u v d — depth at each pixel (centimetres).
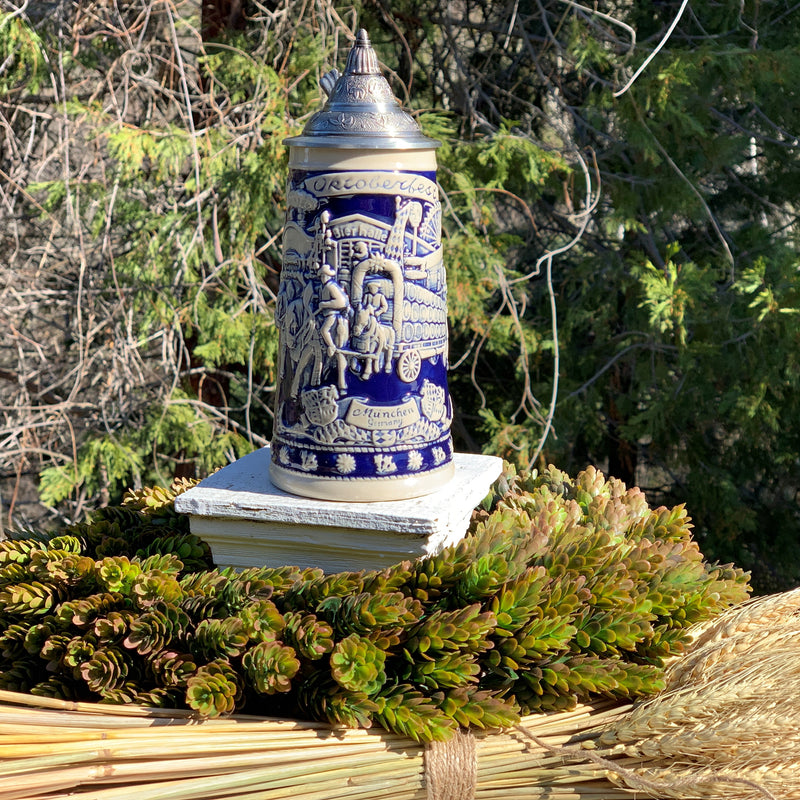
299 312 137
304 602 134
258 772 121
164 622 129
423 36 434
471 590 133
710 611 142
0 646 140
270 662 123
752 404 400
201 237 334
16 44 354
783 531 470
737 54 379
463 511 143
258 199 351
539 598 132
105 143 364
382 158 132
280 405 144
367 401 137
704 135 392
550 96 439
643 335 428
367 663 123
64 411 382
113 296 394
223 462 383
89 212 432
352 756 123
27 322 425
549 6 426
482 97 447
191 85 367
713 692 125
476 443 458
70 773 116
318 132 134
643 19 421
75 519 377
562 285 460
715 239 448
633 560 142
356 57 136
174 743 120
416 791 124
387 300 134
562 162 381
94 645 132
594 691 129
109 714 124
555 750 124
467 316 386
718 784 119
